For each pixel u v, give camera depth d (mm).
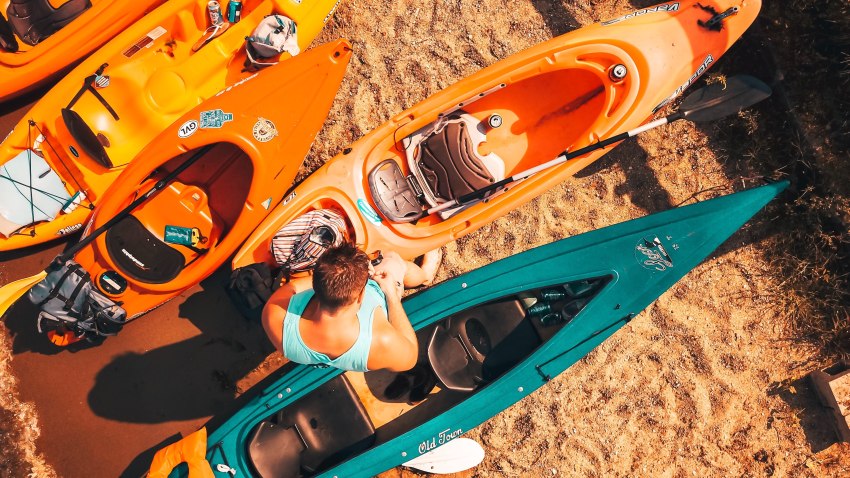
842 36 4223
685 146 4418
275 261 3824
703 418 4449
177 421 4336
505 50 4395
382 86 4387
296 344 2764
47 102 3930
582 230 4398
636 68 3834
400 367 2891
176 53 4051
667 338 4438
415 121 3887
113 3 3926
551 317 3893
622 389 4422
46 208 3965
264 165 3678
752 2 3914
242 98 3713
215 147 4027
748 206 3910
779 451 4484
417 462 4227
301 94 3740
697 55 3906
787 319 4484
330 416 3803
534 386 3785
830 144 4336
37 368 4289
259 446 3736
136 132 4070
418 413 3926
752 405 4477
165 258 3947
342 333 2633
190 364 4340
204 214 4035
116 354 4316
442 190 4051
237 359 4355
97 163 3938
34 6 4020
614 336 4414
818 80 4344
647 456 4445
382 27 4402
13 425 4266
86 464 4293
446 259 4371
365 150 3912
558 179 3967
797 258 4398
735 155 4406
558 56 3848
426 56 4395
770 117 4367
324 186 3871
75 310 3871
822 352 4484
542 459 4387
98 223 3803
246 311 3857
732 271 4465
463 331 3906
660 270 3875
